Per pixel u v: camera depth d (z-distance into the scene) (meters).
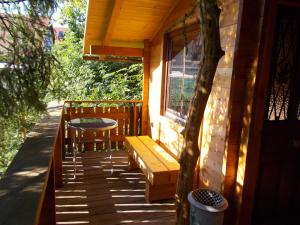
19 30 2.08
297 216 2.61
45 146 1.88
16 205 1.05
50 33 2.21
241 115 2.31
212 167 2.68
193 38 3.40
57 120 2.80
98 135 5.05
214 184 2.63
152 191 3.12
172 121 3.85
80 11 9.73
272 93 2.29
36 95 2.12
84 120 4.02
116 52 4.83
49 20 2.20
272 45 2.16
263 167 2.37
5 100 1.99
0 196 1.13
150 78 4.95
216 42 1.75
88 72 9.03
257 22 2.15
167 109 4.26
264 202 2.45
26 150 1.78
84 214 2.86
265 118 2.29
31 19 2.11
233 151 2.35
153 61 4.77
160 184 2.89
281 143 2.39
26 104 2.08
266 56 2.13
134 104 5.15
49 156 1.67
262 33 2.10
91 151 5.05
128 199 3.21
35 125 2.53
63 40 9.45
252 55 2.20
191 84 3.45
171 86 4.12
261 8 2.10
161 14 4.01
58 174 3.46
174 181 2.85
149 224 2.70
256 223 2.46
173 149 3.80
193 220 2.04
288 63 2.31
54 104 4.31
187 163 1.99
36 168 1.46
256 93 2.17
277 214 2.53
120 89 8.24
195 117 1.90
